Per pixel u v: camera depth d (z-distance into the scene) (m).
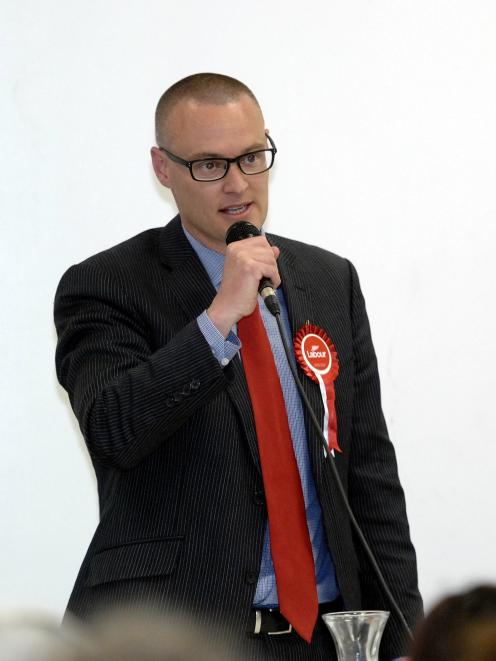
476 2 7.97
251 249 4.94
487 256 7.97
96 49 7.55
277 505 4.87
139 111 7.59
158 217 7.57
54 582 7.22
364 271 7.84
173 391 4.77
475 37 7.97
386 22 7.94
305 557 4.85
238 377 5.09
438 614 1.73
